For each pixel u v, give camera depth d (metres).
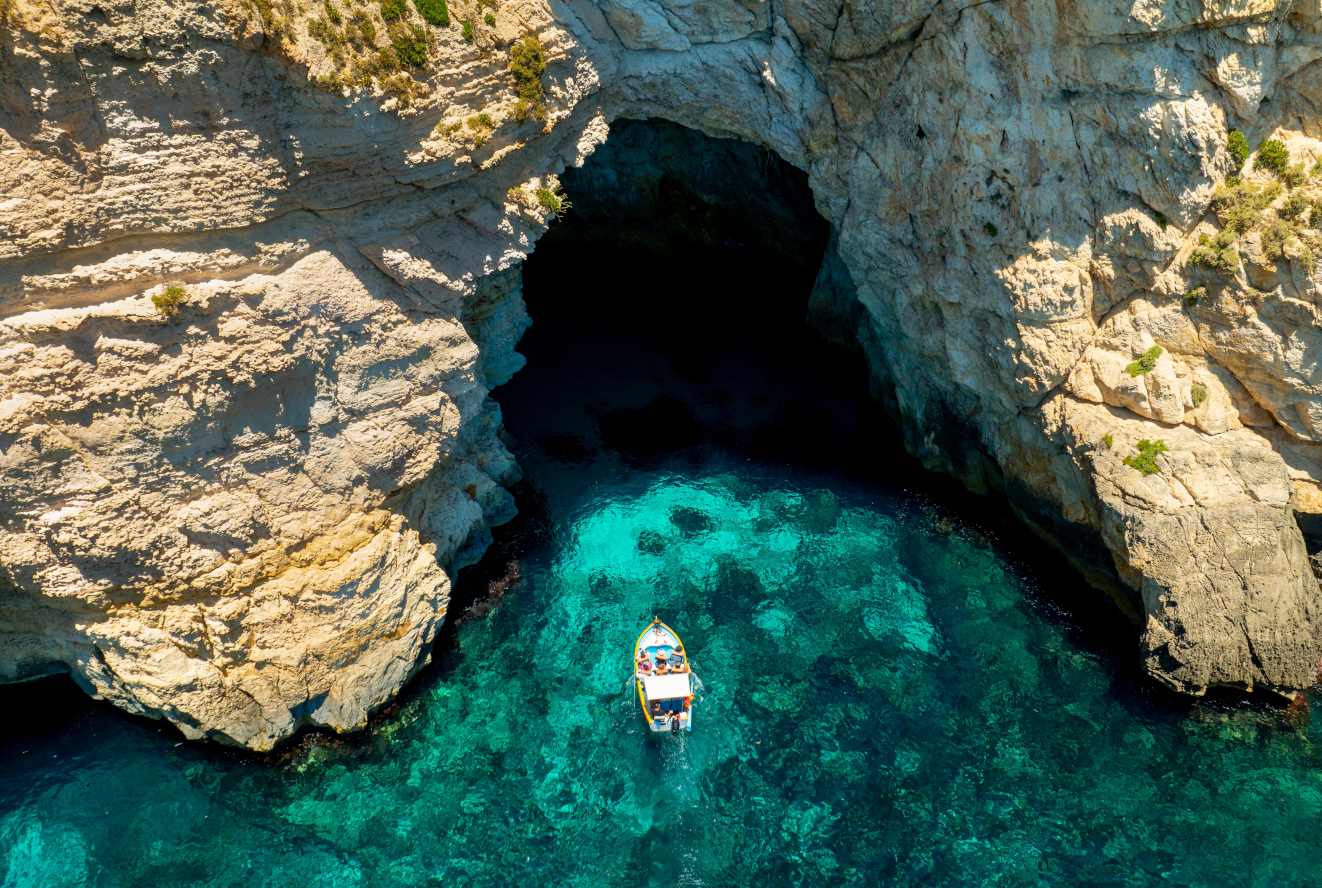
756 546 33.94
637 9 30.06
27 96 18.84
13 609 26.08
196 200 21.33
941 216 31.61
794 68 32.22
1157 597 28.19
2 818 25.17
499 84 26.69
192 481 23.94
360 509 26.84
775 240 49.28
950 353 33.34
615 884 24.08
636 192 49.69
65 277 20.69
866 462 37.78
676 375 43.31
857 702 28.33
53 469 22.33
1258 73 25.80
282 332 23.59
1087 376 30.14
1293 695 27.55
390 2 23.38
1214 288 27.77
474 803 25.88
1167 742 26.88
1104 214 28.61
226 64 20.47
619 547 34.06
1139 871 23.91
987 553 33.25
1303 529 29.64
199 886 23.88
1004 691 28.44
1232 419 29.03
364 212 24.94
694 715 28.09
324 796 26.02
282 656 26.22
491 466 34.91
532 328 46.88
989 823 25.09
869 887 23.84
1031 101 28.08
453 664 29.67
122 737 27.28
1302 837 24.53
